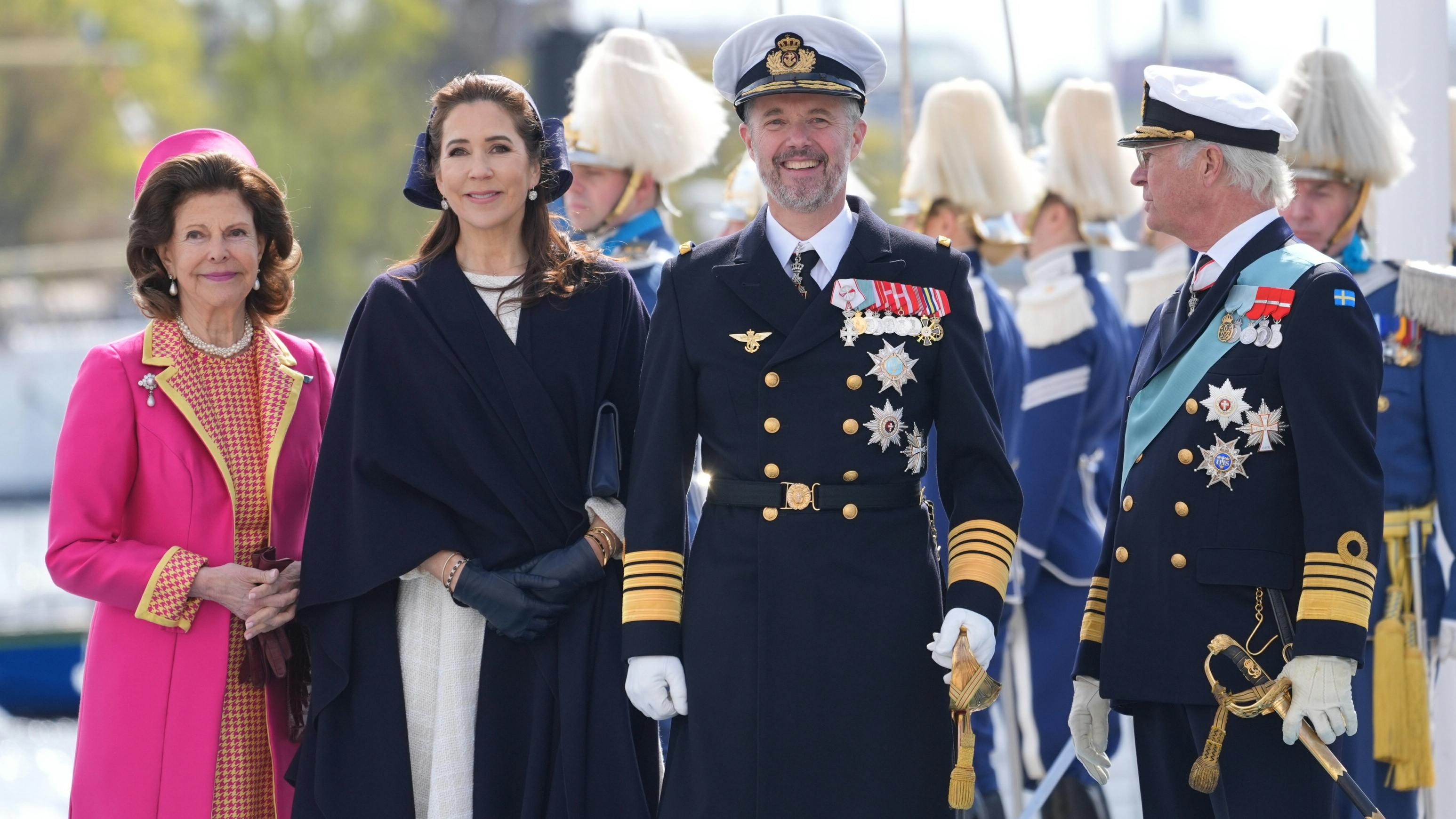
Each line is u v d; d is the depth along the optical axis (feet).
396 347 46.88
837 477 43.24
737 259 44.50
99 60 497.46
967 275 45.09
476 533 46.57
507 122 46.96
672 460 44.24
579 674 46.06
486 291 47.85
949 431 44.37
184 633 47.75
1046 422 67.46
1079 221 70.18
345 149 489.26
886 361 43.39
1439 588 54.34
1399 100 61.05
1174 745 44.11
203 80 538.88
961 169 66.85
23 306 417.69
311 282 472.03
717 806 42.73
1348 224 55.01
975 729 65.98
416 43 510.58
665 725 56.18
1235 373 42.75
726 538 43.75
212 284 48.32
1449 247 61.82
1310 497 41.24
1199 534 42.93
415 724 46.93
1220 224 44.29
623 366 48.16
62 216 505.25
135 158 505.25
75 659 124.06
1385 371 53.31
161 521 48.08
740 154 80.64
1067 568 68.44
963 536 43.75
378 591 47.09
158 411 48.21
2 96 496.23
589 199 63.21
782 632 42.86
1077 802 67.51
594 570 46.03
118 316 411.95
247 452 49.14
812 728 42.73
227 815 48.11
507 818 46.47
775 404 43.39
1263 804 42.29
